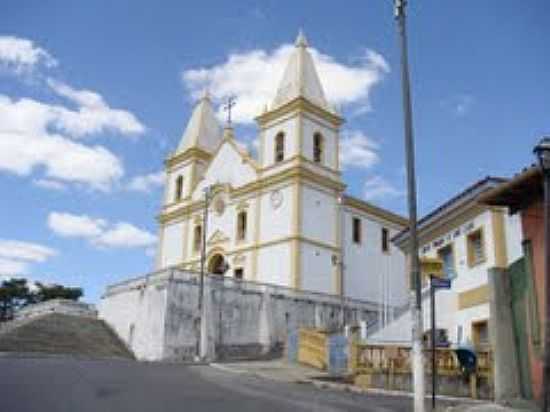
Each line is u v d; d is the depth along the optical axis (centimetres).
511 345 1398
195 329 3297
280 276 4112
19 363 1958
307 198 4262
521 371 1365
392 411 1342
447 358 1738
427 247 2645
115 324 3562
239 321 3481
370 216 4788
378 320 3384
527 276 1352
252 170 4591
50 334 3181
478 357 1655
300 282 4028
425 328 2402
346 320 4047
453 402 1520
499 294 1427
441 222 2502
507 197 1390
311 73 4644
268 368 2483
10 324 3553
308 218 4228
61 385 1459
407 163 1335
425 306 2436
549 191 1088
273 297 3681
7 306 6262
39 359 2242
